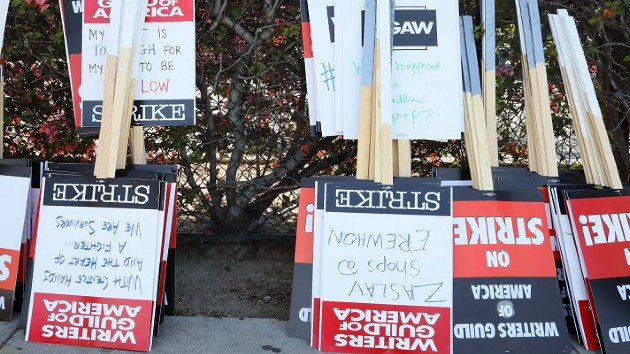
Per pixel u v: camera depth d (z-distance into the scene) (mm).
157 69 3160
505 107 3736
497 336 2859
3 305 3121
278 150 3992
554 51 3428
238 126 3885
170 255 3260
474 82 3109
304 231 3082
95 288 2953
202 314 3361
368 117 2984
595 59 3707
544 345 2863
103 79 3166
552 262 2949
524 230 2977
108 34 3148
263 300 3561
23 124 3910
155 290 2934
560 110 3742
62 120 3811
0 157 3369
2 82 3371
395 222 2926
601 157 3115
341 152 3980
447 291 2867
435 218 2918
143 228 2971
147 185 2992
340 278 2910
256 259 4133
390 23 2973
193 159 3891
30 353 2865
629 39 3600
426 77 3072
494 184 3094
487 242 2955
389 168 2938
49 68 3682
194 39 3160
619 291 2938
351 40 3049
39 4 3260
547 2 3564
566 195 3027
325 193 2969
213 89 3689
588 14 3553
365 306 2891
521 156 3852
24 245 3230
